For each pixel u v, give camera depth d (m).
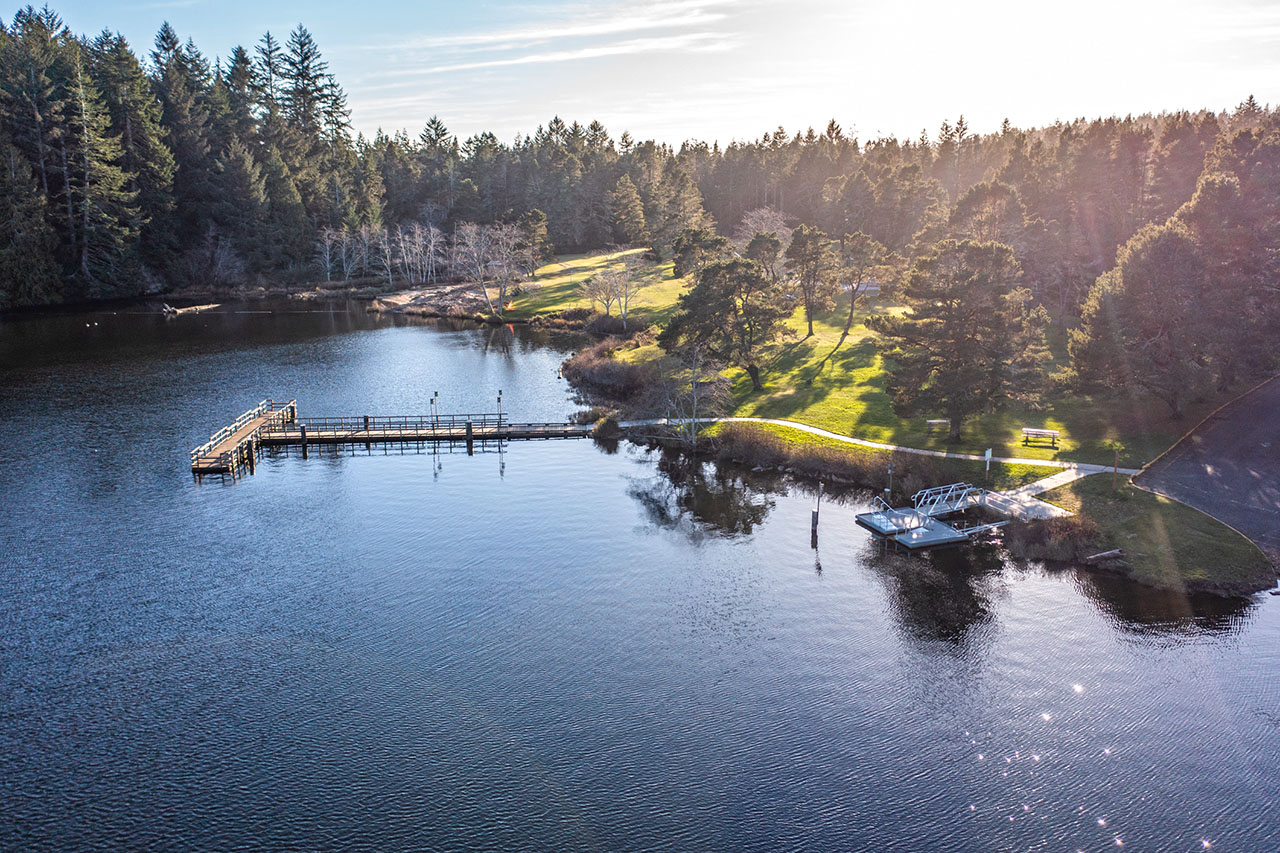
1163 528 47.12
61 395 85.00
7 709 34.56
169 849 27.64
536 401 85.81
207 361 103.00
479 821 28.78
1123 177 98.12
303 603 43.41
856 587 44.72
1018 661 37.56
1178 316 58.97
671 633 40.50
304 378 94.88
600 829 28.44
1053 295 98.56
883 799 29.67
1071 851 27.20
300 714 34.50
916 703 34.88
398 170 189.88
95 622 41.34
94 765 31.45
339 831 28.41
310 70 193.88
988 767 31.12
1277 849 27.08
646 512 55.53
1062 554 46.59
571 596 44.16
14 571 46.50
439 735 33.19
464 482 61.66
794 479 61.34
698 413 74.62
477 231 165.50
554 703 35.22
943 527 50.62
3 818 28.81
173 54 170.62
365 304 151.50
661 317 118.88
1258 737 32.22
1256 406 63.28
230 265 158.75
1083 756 31.52
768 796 29.89
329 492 59.47
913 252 102.00
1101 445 59.12
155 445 69.25
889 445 62.62
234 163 158.12
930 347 62.50
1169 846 27.31
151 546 49.97
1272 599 41.34
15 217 131.75
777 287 86.00
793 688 36.06
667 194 170.25
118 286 145.50
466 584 45.53
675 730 33.47
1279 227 68.06
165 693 35.75
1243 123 182.88
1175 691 35.06
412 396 87.62
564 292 145.50
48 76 137.88
